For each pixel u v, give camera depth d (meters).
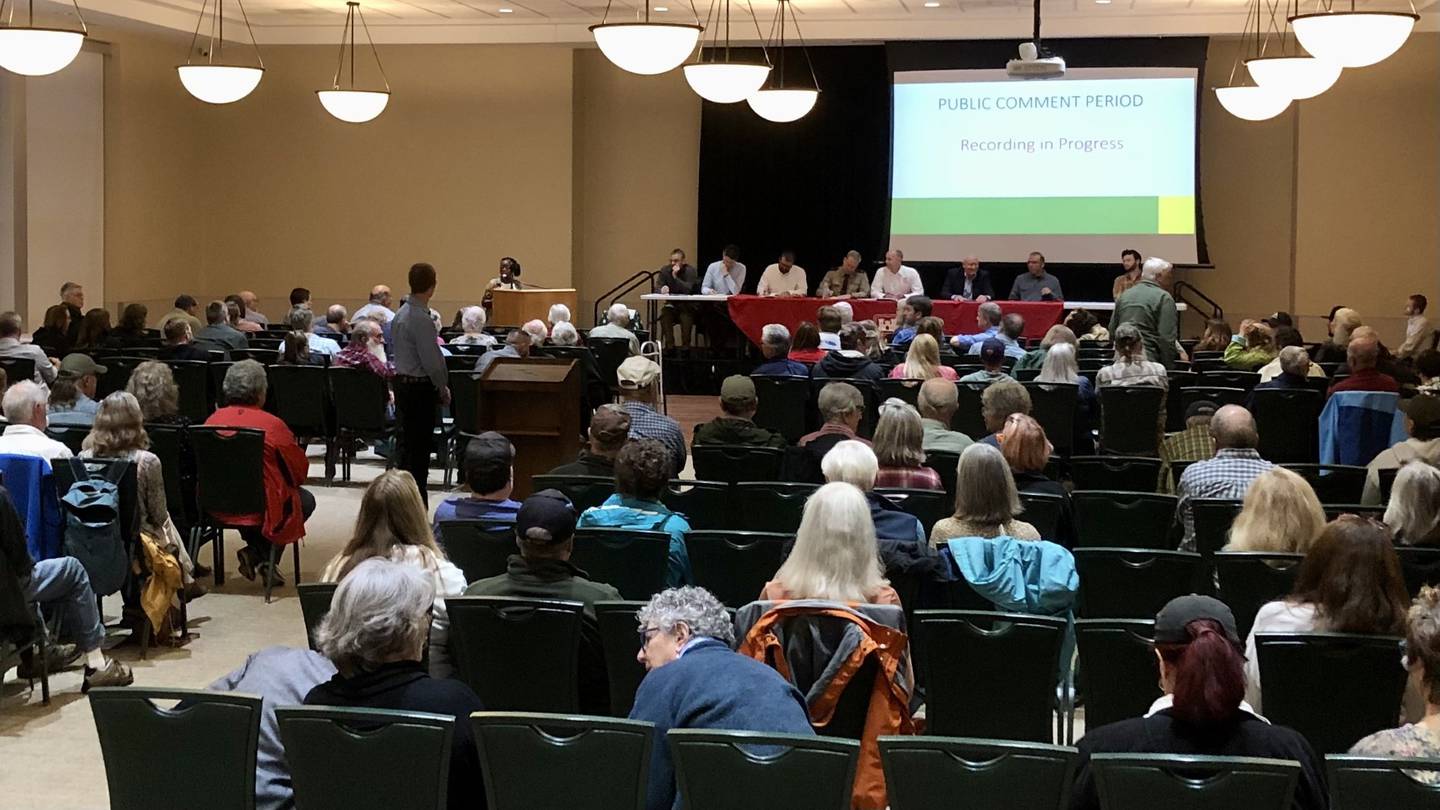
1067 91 16.61
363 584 3.13
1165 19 16.03
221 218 19.31
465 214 18.78
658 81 18.98
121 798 3.19
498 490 5.14
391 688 3.12
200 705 3.11
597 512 5.09
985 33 16.44
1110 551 4.78
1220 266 17.73
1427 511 4.68
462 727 3.11
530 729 2.96
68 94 17.02
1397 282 16.78
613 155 19.14
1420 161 16.62
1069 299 17.55
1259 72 12.09
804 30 16.86
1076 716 5.36
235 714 3.11
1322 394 8.98
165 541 6.24
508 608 4.04
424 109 18.77
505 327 14.23
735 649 3.83
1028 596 4.55
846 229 18.22
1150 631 3.98
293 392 10.02
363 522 4.38
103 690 3.14
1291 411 8.70
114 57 17.58
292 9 17.20
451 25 17.89
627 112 19.06
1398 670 3.67
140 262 18.19
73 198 17.20
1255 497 4.71
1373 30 9.14
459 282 18.86
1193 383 9.89
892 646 3.73
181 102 18.88
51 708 5.51
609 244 19.22
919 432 5.91
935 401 7.11
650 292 19.08
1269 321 12.06
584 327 19.25
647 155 19.08
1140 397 8.97
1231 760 2.69
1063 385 8.80
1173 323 10.77
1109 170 16.61
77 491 5.71
